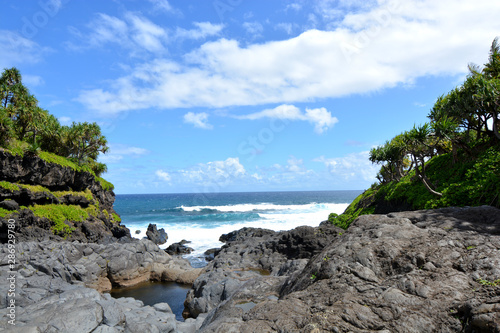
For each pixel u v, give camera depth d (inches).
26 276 668.7
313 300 247.0
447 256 248.5
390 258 264.2
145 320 433.4
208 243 1534.2
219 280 636.7
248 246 1109.1
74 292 467.8
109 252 924.0
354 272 262.1
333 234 966.4
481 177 647.8
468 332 183.9
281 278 393.1
